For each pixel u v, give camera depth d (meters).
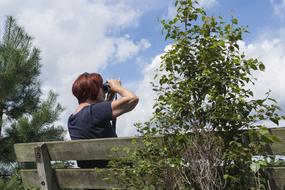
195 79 3.20
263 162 2.75
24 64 12.73
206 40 3.19
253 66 3.04
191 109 3.09
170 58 3.27
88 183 3.50
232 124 2.99
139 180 3.18
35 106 13.30
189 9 3.31
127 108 3.39
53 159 3.66
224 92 3.09
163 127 3.16
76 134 3.54
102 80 3.61
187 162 2.97
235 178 2.80
